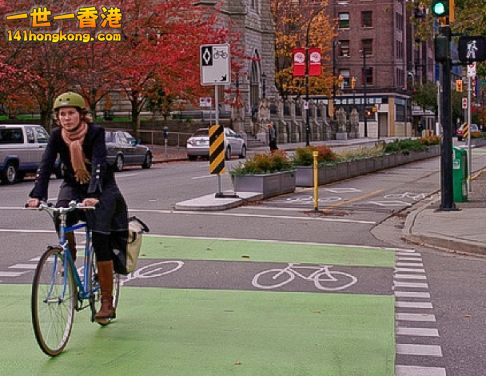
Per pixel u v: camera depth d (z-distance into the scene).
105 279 7.73
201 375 6.60
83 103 7.41
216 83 19.81
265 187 21.62
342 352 7.32
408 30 106.81
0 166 27.61
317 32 80.00
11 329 8.17
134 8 44.34
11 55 36.19
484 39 16.45
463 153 19.36
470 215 16.48
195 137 45.38
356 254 13.06
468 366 6.94
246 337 7.84
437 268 11.81
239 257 12.66
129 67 42.59
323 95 91.12
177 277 11.04
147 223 16.58
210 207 18.83
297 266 11.92
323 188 25.14
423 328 8.24
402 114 102.50
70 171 7.54
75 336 7.81
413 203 21.05
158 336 7.85
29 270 11.52
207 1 63.38
